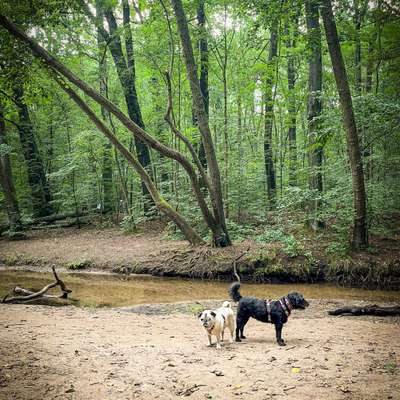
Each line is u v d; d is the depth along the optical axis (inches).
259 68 849.5
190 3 735.1
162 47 772.0
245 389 183.9
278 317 263.6
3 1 556.7
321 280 571.5
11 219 946.7
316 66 652.1
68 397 174.2
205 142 648.4
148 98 1170.0
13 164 1143.6
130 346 255.6
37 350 231.1
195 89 634.2
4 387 180.1
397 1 514.6
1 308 394.3
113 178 1094.4
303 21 641.6
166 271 625.6
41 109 1143.6
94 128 954.7
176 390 183.9
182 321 370.3
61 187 1128.2
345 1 549.0
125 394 179.3
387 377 195.5
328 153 725.3
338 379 193.3
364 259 569.6
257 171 935.7
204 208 652.7
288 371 205.3
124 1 878.4
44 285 564.4
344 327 331.9
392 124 535.8
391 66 587.8
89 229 976.3
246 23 902.4
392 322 359.9
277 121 1045.2
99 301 474.3
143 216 968.3
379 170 665.0
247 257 606.5
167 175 1002.1
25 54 598.2
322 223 681.0
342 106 553.3
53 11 595.2
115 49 901.2
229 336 302.2
